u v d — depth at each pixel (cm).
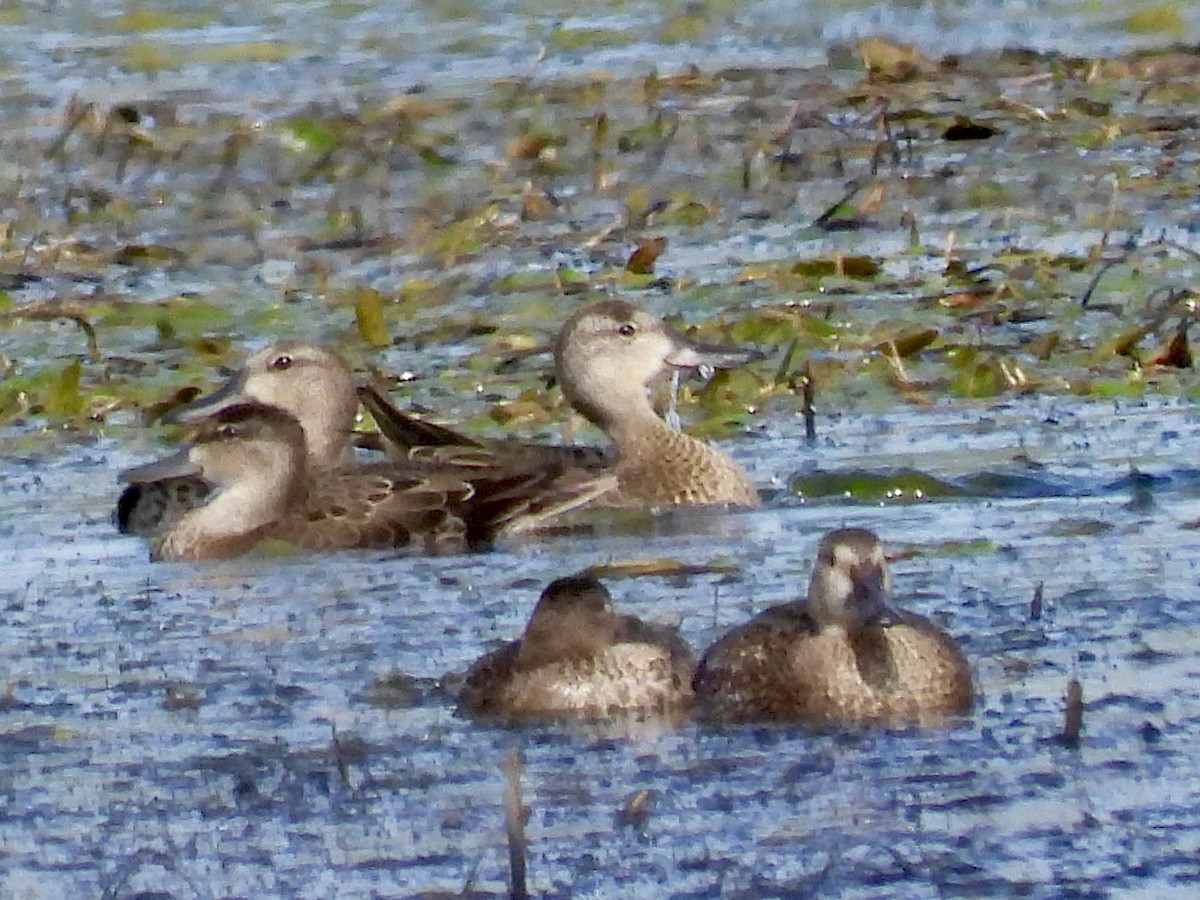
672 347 1656
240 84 2961
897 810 1054
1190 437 1636
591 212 2358
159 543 1500
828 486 1562
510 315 1988
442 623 1333
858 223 2266
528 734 1152
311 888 995
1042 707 1165
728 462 1576
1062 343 1850
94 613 1364
